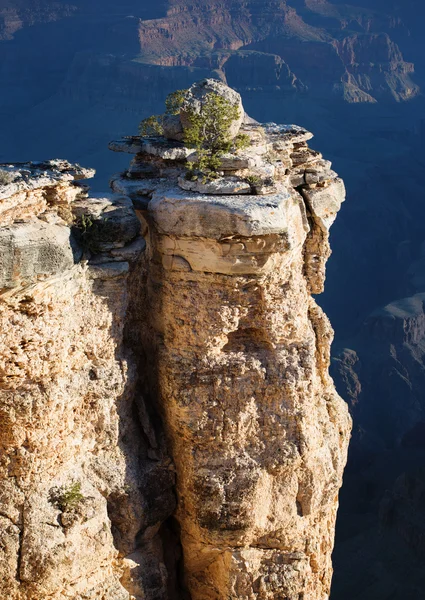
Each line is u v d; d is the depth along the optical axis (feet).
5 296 64.28
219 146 78.54
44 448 69.26
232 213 69.31
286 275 74.28
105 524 72.64
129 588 76.18
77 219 71.36
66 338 69.41
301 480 78.59
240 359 74.79
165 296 75.15
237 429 75.61
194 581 81.92
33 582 68.95
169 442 78.23
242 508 76.23
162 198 72.95
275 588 78.89
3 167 68.49
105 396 73.56
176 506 79.15
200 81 83.97
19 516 69.10
